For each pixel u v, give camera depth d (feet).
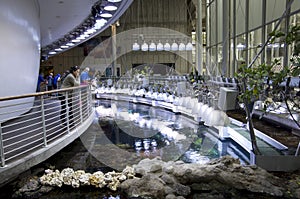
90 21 26.89
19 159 10.14
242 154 13.48
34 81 18.80
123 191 9.75
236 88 17.40
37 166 11.91
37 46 19.66
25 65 16.94
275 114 14.43
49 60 62.64
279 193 9.13
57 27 30.78
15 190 9.81
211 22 33.50
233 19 25.61
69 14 24.45
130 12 54.13
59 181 10.18
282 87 12.05
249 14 22.02
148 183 9.86
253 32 21.35
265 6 19.20
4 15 14.53
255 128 14.11
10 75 15.19
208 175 10.16
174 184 9.89
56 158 12.99
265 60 18.88
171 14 54.34
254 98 11.52
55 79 33.40
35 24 19.10
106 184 10.14
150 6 54.13
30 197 9.43
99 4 19.94
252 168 10.55
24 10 16.84
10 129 14.60
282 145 11.65
